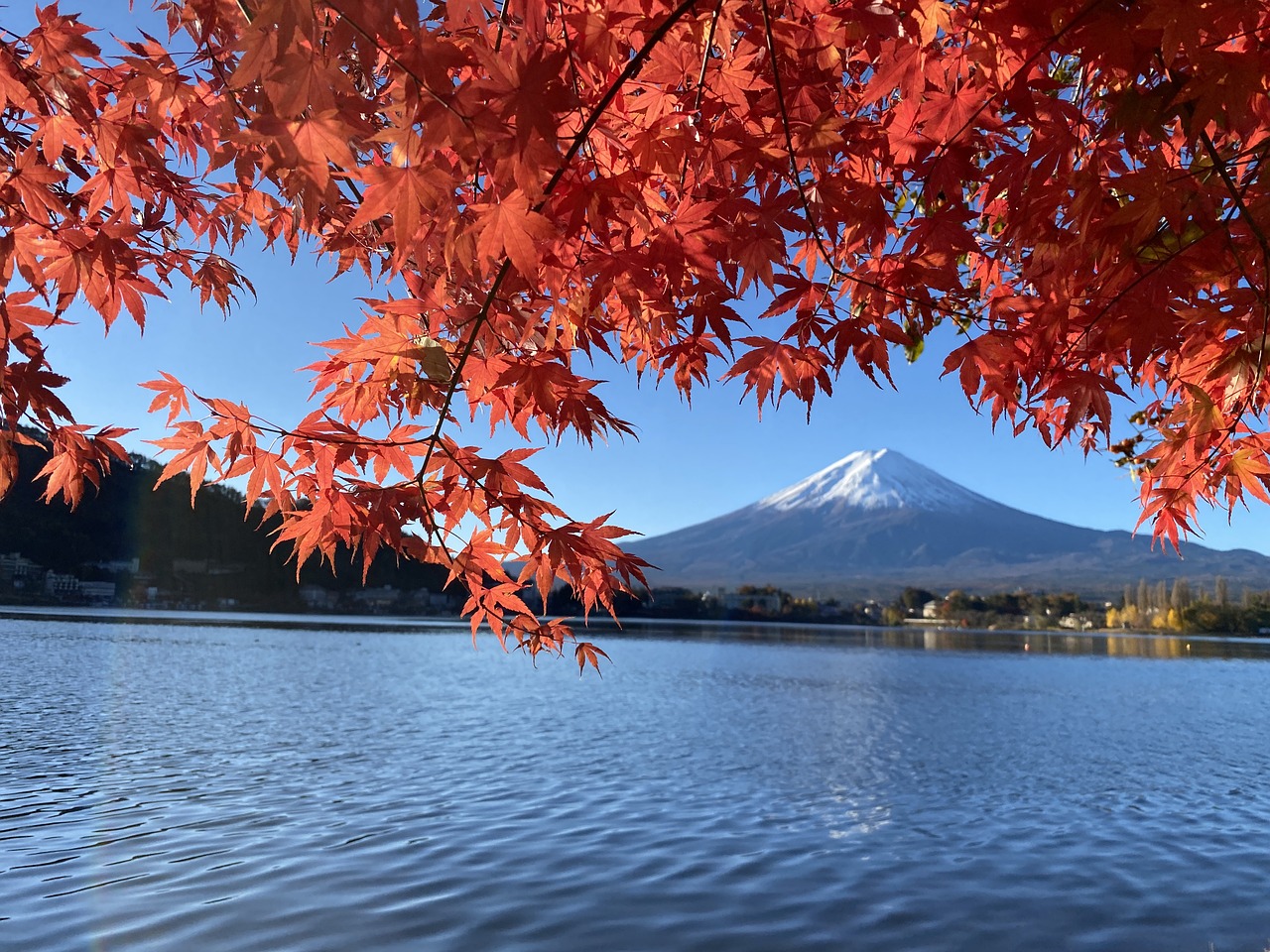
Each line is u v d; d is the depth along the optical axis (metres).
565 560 2.62
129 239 2.73
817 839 13.28
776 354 2.78
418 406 2.57
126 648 59.50
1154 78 1.95
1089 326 2.36
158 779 17.02
